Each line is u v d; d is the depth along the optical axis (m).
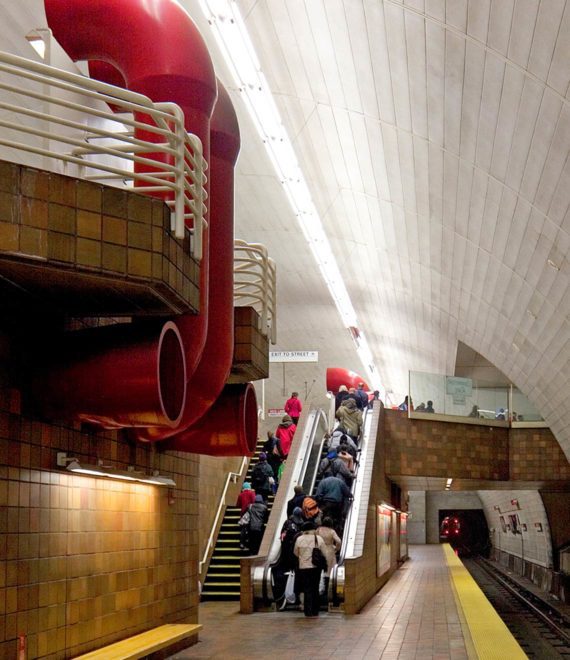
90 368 6.77
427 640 11.20
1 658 6.23
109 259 5.99
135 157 6.23
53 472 7.18
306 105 16.59
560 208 13.11
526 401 27.42
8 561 6.38
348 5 12.45
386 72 13.66
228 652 10.24
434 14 11.17
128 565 8.87
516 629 21.88
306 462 19.11
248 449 10.22
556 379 21.00
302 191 20.72
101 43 8.00
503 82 11.42
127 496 8.91
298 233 24.42
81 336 7.09
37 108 11.02
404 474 24.94
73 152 8.00
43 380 6.84
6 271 5.88
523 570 42.00
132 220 6.12
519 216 14.82
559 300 16.61
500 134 12.73
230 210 9.46
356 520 16.55
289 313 33.97
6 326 6.53
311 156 18.89
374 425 22.02
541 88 10.75
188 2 13.67
